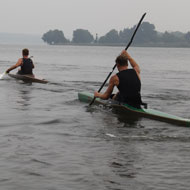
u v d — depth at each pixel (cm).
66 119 707
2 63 2753
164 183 377
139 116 750
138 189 361
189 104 926
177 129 638
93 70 2284
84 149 498
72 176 395
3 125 649
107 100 838
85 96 930
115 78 775
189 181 383
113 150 494
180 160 452
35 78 1381
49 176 395
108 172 408
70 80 1539
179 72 2284
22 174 400
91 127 640
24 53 1442
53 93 1092
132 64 819
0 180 383
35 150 490
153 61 4441
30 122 676
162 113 732
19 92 1097
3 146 507
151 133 600
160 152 487
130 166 429
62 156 465
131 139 557
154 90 1248
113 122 686
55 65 2811
